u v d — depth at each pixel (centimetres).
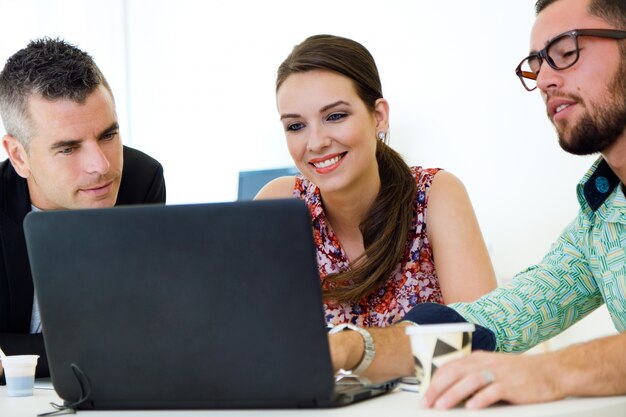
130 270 104
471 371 101
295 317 99
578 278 154
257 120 436
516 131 359
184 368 103
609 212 150
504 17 362
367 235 191
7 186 200
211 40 447
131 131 466
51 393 142
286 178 212
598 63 143
